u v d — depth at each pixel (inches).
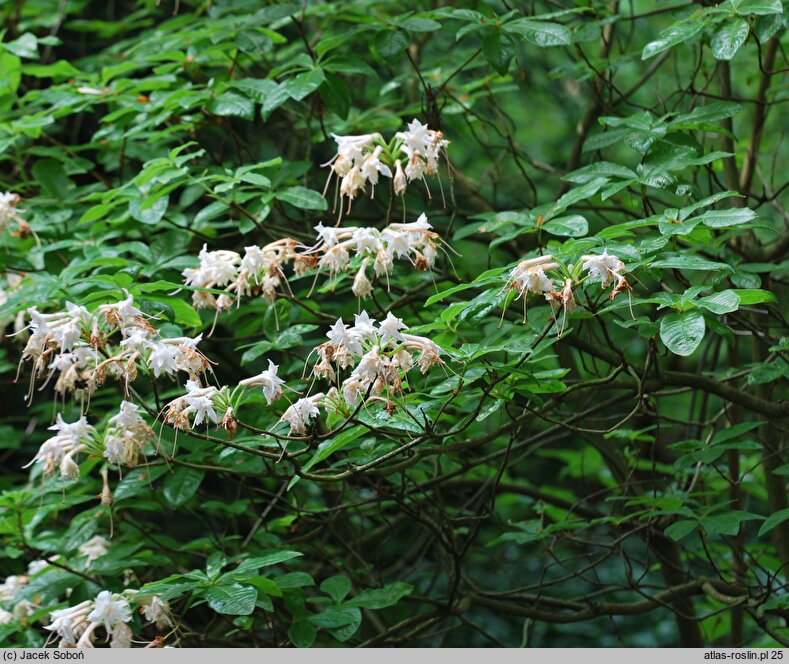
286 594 109.3
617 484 160.4
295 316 135.6
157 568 148.3
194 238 142.8
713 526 103.1
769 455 125.3
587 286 92.8
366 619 183.2
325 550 168.2
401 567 178.7
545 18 124.9
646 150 104.4
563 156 267.0
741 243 140.8
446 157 105.4
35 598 118.0
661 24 246.8
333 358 85.0
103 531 136.0
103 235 132.2
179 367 89.1
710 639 174.9
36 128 137.6
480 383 99.6
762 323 141.0
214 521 183.9
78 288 109.1
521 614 137.6
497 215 106.7
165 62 152.7
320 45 124.7
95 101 135.2
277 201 127.0
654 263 83.7
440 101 156.3
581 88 232.5
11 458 208.4
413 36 184.7
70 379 95.0
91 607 96.5
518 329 111.9
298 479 93.3
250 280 102.9
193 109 152.9
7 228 121.4
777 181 259.3
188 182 119.4
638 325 91.5
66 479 93.3
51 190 142.3
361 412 92.0
